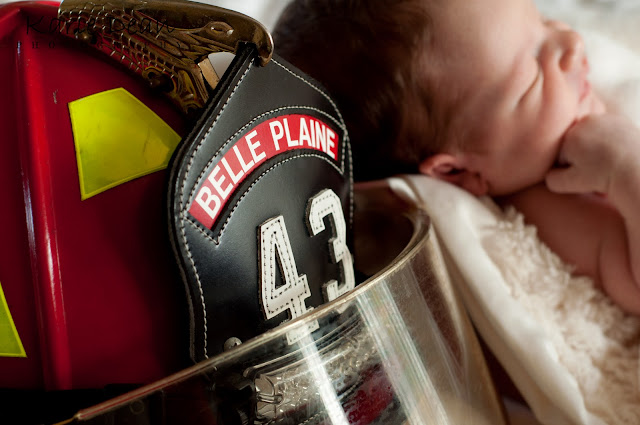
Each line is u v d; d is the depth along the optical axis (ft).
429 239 1.45
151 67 1.20
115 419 0.90
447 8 2.13
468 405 1.34
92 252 1.10
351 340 1.08
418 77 2.18
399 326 1.17
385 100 2.23
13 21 1.21
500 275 2.00
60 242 1.09
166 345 1.14
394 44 2.17
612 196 2.05
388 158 2.39
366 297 1.12
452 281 2.02
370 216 1.98
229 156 1.14
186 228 1.08
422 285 1.29
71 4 1.20
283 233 1.22
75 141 1.13
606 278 2.11
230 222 1.14
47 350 1.07
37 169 1.09
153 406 0.91
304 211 1.29
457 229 2.01
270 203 1.21
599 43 2.85
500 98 2.16
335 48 2.25
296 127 1.28
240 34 1.15
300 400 1.01
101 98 1.17
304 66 2.30
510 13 2.16
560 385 1.80
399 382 1.15
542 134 2.18
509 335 1.87
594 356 1.97
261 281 1.18
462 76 2.16
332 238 1.36
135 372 1.12
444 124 2.26
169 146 1.19
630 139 2.07
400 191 2.07
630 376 1.91
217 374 0.94
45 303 1.07
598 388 1.88
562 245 2.21
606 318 2.07
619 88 2.71
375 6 2.20
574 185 2.15
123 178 1.14
